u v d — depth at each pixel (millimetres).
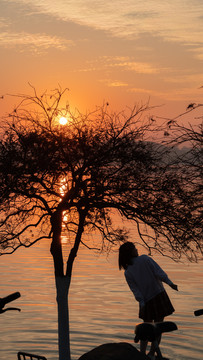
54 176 7727
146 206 7652
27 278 16297
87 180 7738
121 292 14305
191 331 10211
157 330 4875
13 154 7344
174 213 7617
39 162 7426
